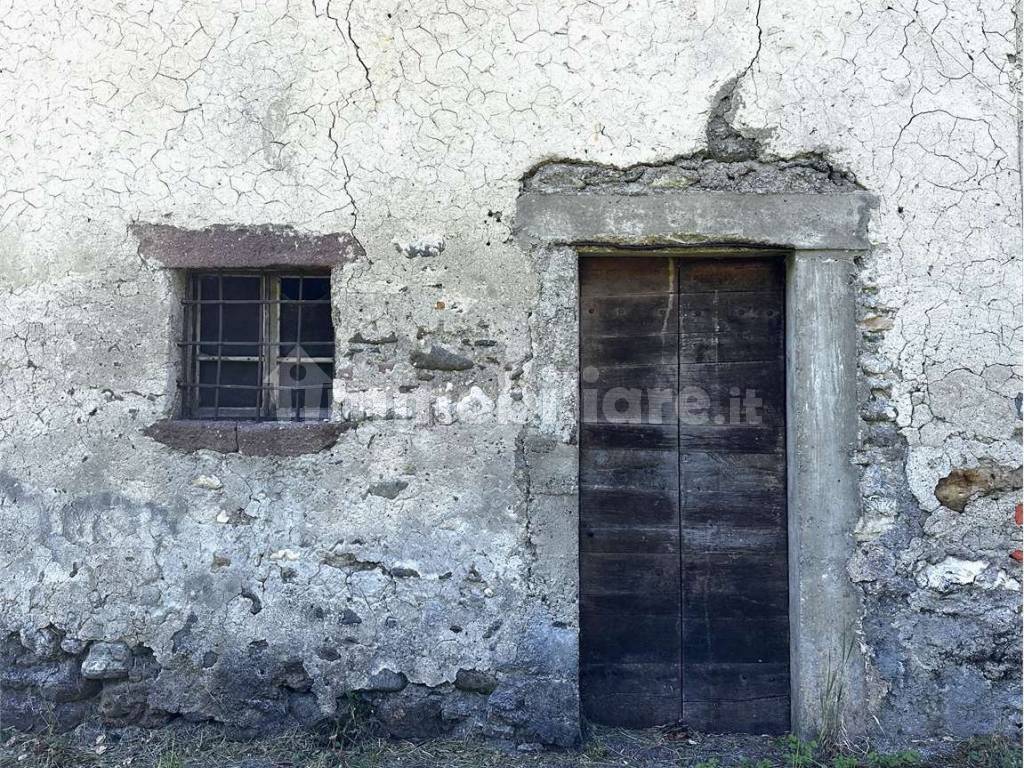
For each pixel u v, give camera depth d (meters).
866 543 3.36
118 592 3.45
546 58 3.47
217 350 3.67
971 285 3.39
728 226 3.41
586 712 3.55
